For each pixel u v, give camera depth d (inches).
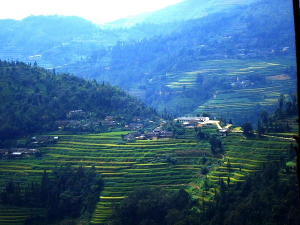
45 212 6038.4
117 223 5403.5
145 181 6446.9
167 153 7062.0
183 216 5182.1
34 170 7012.8
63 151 7534.5
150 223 5280.5
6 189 6397.6
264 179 5319.9
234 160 6387.8
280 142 6471.5
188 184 6225.4
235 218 4729.3
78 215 5989.2
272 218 4559.5
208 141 7224.4
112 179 6569.9
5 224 5841.5
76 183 6432.1
